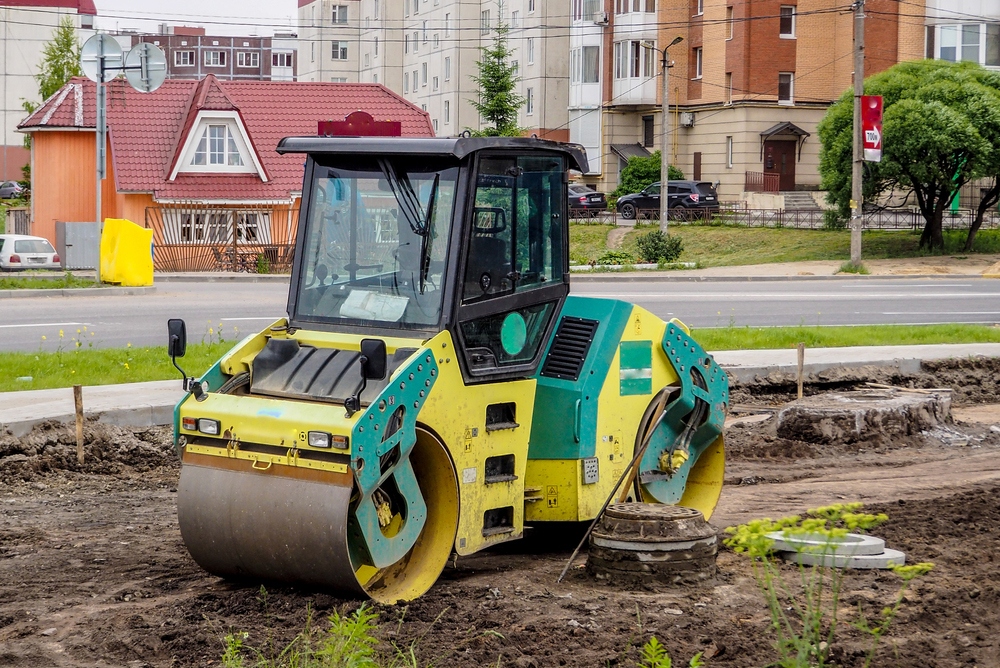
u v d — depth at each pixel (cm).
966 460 1150
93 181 3778
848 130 3916
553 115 6550
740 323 2108
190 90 3853
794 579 710
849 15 5294
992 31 5034
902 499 947
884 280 3262
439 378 612
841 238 4278
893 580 710
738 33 5291
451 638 585
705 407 815
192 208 3581
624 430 743
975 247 4050
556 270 707
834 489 1001
